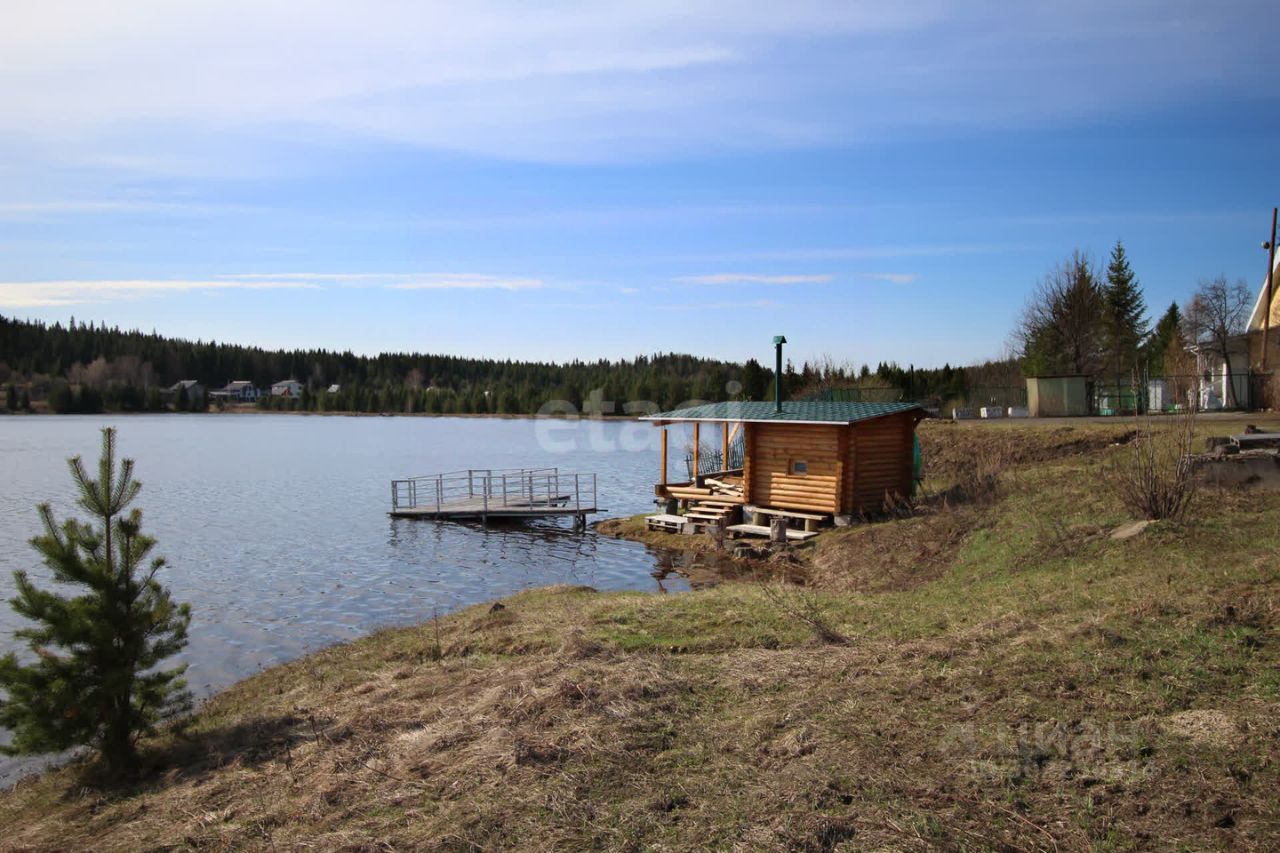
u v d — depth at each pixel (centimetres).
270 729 816
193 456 6059
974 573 1229
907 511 1809
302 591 1856
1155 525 1138
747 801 528
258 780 684
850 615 988
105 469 799
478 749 649
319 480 4441
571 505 3319
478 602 1712
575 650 885
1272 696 576
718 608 1062
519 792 568
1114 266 5278
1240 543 1018
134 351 16225
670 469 5016
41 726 742
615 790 559
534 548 2369
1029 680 655
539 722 682
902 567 1441
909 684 681
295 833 566
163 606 826
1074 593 930
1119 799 487
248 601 1762
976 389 4619
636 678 759
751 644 888
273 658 1342
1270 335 3425
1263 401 3125
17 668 759
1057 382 3516
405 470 4981
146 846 590
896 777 535
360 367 18588
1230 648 664
